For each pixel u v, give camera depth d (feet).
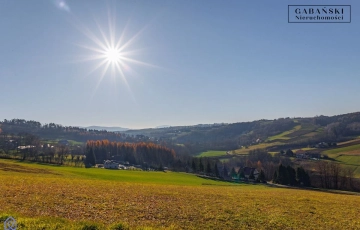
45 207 49.32
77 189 76.74
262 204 74.64
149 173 295.89
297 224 53.78
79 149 516.73
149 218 48.65
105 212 49.70
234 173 372.38
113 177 207.41
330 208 77.15
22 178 101.86
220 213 57.26
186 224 47.06
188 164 412.16
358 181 293.23
